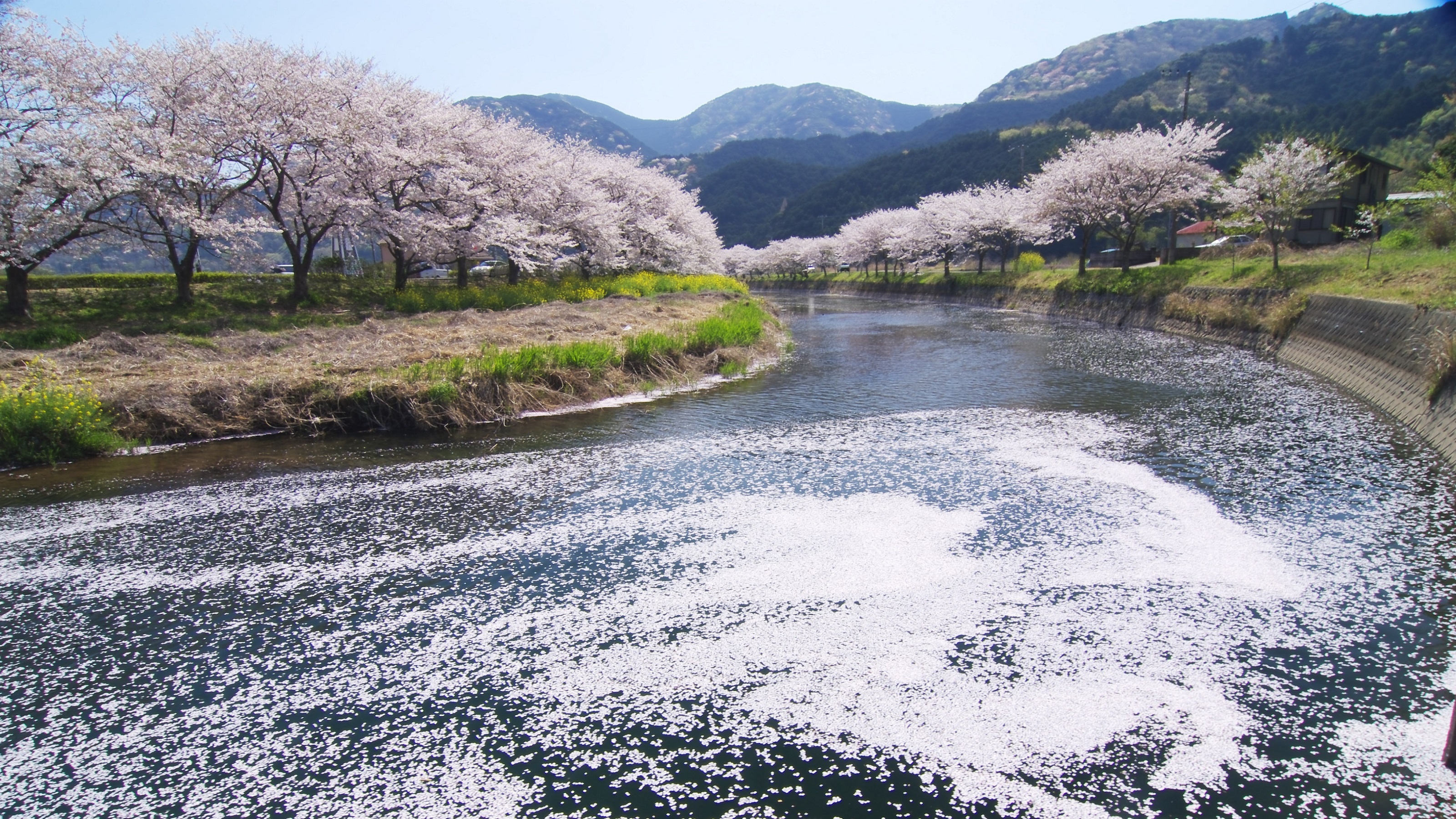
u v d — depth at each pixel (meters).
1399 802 3.02
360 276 26.70
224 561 5.67
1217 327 18.36
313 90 18.44
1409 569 5.09
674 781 3.23
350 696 3.91
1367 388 10.75
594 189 28.80
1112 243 55.38
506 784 3.24
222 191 18.09
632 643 4.35
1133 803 3.04
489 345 12.64
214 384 10.17
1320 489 6.80
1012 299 32.72
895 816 3.00
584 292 24.44
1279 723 3.53
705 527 6.19
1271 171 18.61
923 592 4.89
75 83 15.16
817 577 5.17
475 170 22.27
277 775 3.33
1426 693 3.72
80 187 14.41
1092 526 6.03
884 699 3.75
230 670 4.19
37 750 3.53
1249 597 4.75
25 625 4.75
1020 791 3.12
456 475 7.89
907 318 29.58
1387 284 12.86
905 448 8.66
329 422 10.01
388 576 5.36
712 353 14.96
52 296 17.14
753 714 3.67
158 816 3.09
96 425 9.02
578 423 10.39
